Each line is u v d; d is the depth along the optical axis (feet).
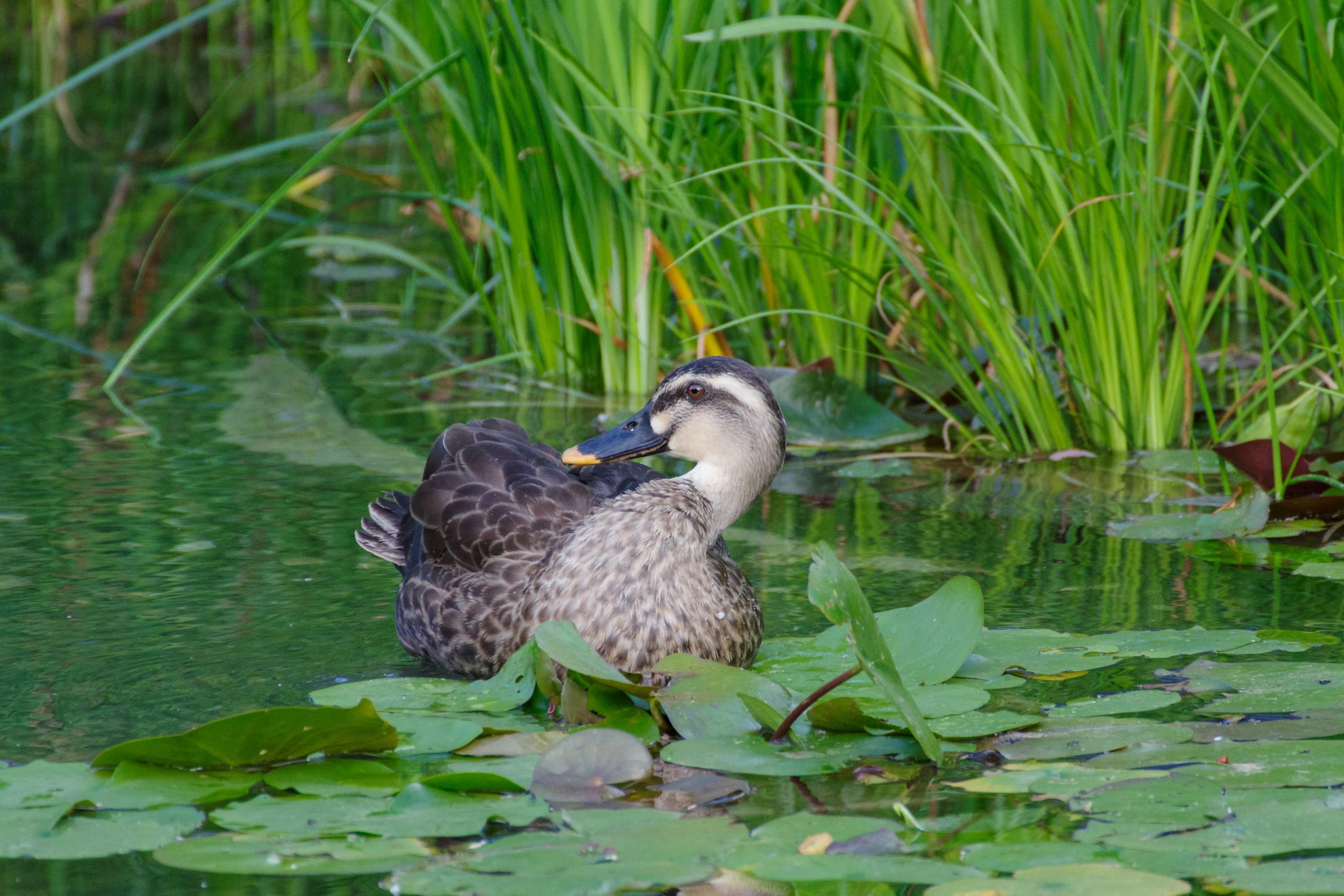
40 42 98.37
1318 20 34.83
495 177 44.88
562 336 47.39
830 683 21.31
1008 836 17.93
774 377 42.73
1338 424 37.19
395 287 59.52
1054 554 31.19
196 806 19.25
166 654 25.49
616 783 19.92
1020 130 37.27
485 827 18.40
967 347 39.68
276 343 50.65
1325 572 29.04
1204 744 20.80
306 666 25.23
